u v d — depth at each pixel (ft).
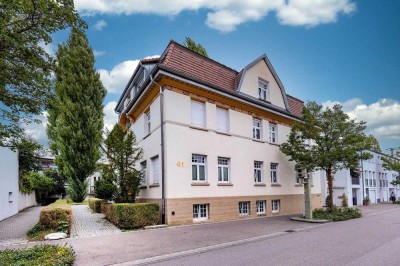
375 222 53.36
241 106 61.82
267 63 70.18
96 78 99.19
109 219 50.96
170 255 27.20
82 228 43.75
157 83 50.26
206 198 51.67
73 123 90.63
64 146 89.97
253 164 62.54
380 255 25.89
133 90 75.05
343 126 61.46
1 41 27.96
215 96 56.39
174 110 49.75
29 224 50.55
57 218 39.17
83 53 97.66
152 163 55.72
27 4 27.25
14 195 69.26
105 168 54.90
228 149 57.47
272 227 45.37
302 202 74.38
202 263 24.11
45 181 110.83
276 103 71.46
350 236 36.73
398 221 55.01
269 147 67.72
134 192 53.47
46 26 30.35
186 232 39.96
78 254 27.50
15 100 32.32
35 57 30.73
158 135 51.34
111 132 56.90
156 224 45.55
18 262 20.58
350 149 59.62
